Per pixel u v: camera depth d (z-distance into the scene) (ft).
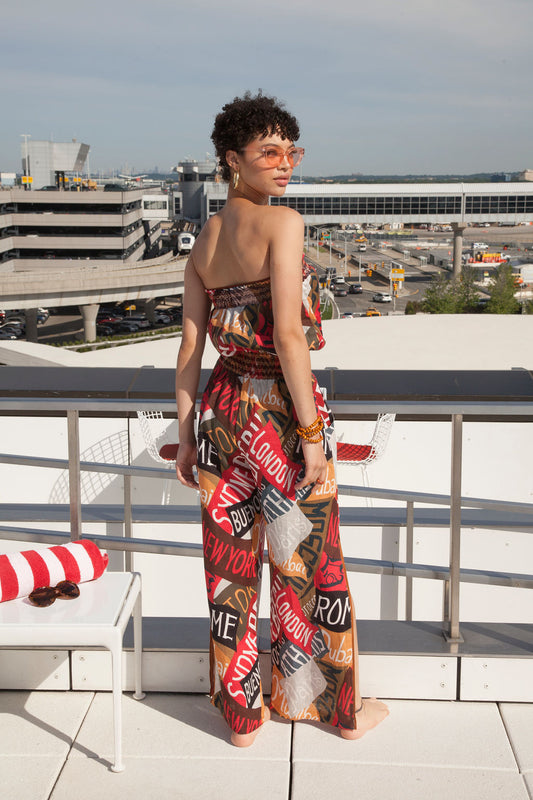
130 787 5.92
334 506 6.19
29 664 7.19
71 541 7.39
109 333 232.53
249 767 6.14
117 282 202.90
